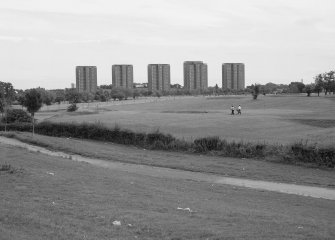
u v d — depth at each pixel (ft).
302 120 238.89
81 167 109.29
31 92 239.91
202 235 46.19
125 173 109.29
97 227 47.39
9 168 83.71
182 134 196.03
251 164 132.46
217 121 245.86
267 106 422.00
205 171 125.18
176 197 74.23
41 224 45.83
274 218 59.52
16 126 246.27
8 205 53.78
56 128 227.81
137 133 186.50
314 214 70.08
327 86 561.02
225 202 75.20
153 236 45.47
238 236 46.06
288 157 134.62
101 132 204.33
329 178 113.09
